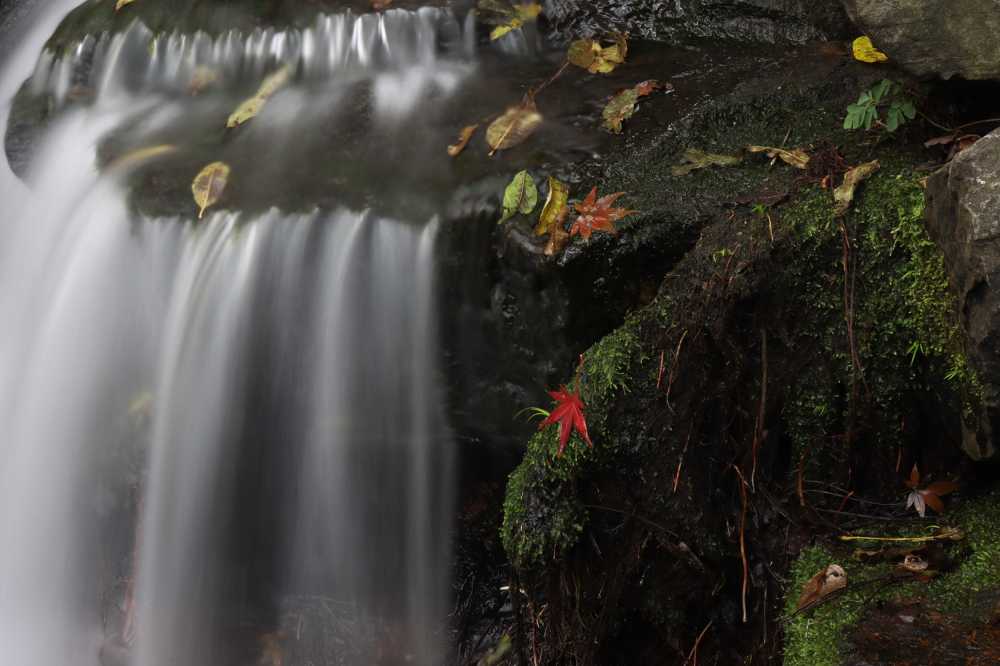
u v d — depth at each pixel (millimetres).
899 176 2771
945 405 2631
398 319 3377
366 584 3904
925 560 2561
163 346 3684
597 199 3045
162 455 3664
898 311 2658
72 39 4723
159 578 3756
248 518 3838
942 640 2309
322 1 4543
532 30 4301
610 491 2787
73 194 4059
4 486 4070
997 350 2283
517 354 3207
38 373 3996
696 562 2773
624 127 3490
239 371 3578
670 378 2738
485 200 3225
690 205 2932
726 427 2773
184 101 4445
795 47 3928
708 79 3740
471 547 3846
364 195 3488
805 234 2721
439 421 3514
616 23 4262
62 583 4109
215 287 3555
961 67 2805
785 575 2721
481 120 3775
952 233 2414
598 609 2814
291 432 3658
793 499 2811
